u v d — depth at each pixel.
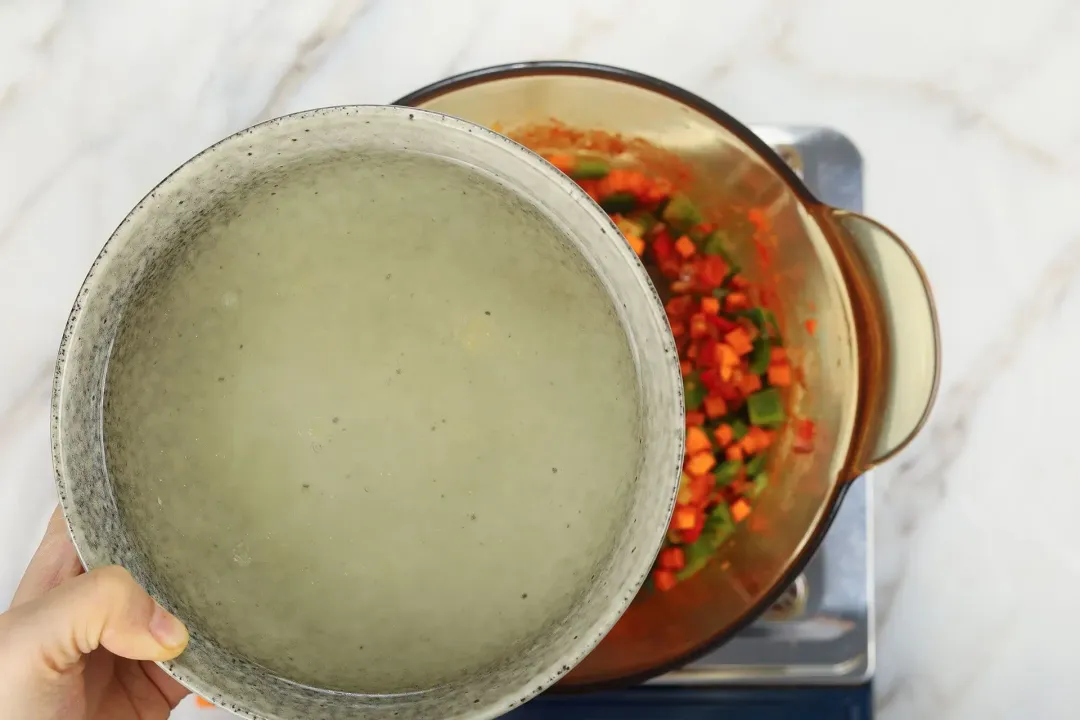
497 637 0.52
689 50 0.79
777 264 0.73
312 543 0.52
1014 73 0.80
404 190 0.52
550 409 0.53
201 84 0.78
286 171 0.51
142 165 0.78
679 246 0.76
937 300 0.80
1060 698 0.78
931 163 0.80
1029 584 0.79
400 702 0.51
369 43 0.79
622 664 0.69
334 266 0.53
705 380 0.75
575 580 0.52
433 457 0.53
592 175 0.75
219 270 0.52
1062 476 0.79
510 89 0.69
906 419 0.67
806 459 0.72
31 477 0.76
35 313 0.77
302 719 0.50
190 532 0.51
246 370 0.52
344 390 0.52
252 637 0.51
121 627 0.49
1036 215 0.80
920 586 0.79
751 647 0.74
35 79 0.78
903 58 0.80
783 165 0.69
